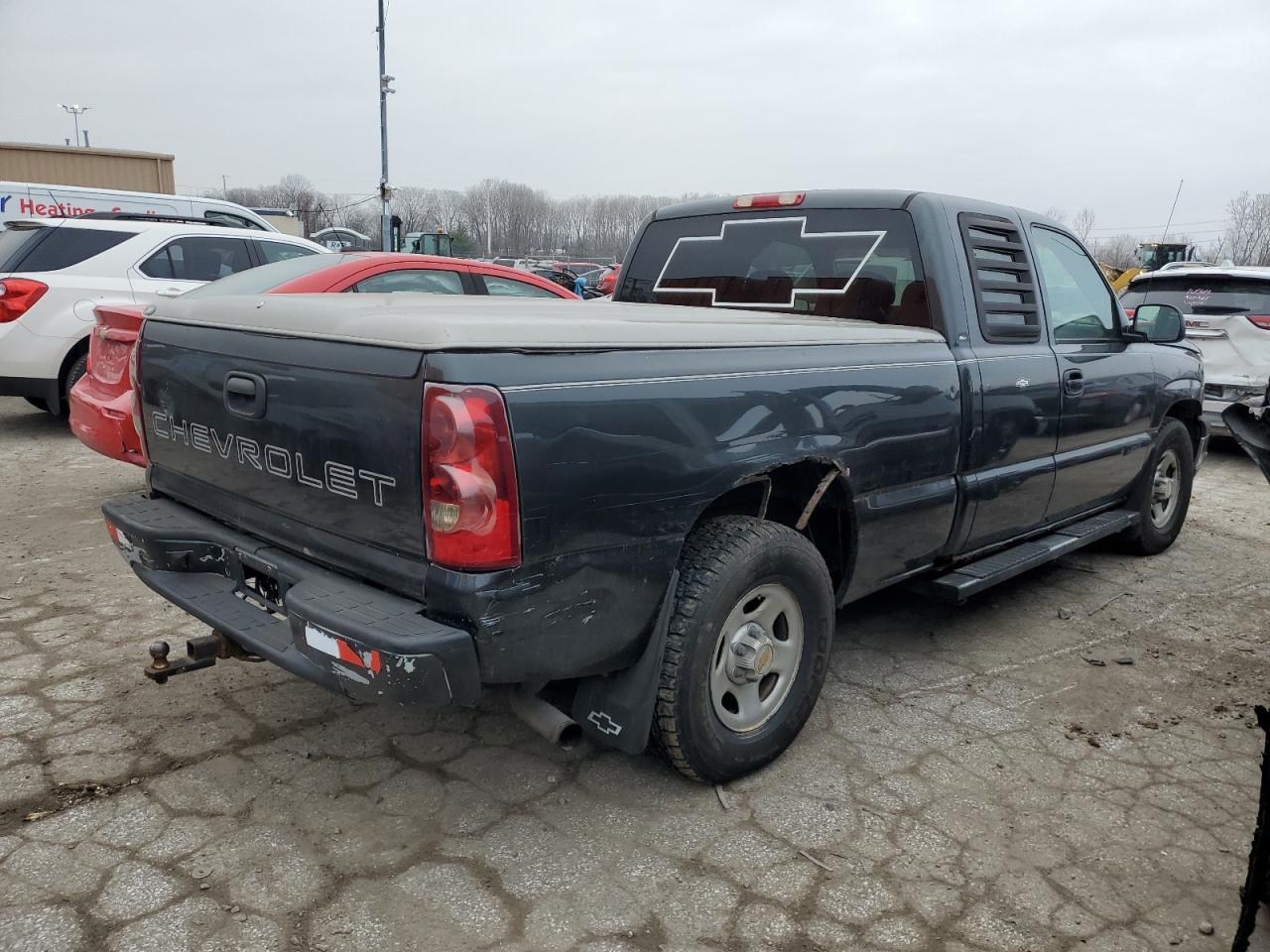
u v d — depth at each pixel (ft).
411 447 7.27
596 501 7.81
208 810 9.19
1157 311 15.61
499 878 8.32
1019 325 13.16
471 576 7.22
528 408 7.29
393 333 7.54
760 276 13.52
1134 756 10.89
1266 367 27.99
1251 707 12.24
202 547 9.67
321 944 7.44
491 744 10.64
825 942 7.68
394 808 9.33
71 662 12.34
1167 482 18.35
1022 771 10.47
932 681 12.74
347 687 7.59
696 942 7.63
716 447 8.76
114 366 16.89
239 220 46.98
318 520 8.34
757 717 10.00
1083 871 8.71
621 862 8.61
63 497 20.56
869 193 12.66
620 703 8.88
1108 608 15.81
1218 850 9.11
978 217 12.82
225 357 9.12
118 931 7.51
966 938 7.77
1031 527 14.16
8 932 7.45
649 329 8.64
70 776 9.70
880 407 10.56
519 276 22.29
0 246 25.54
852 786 10.02
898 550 11.48
